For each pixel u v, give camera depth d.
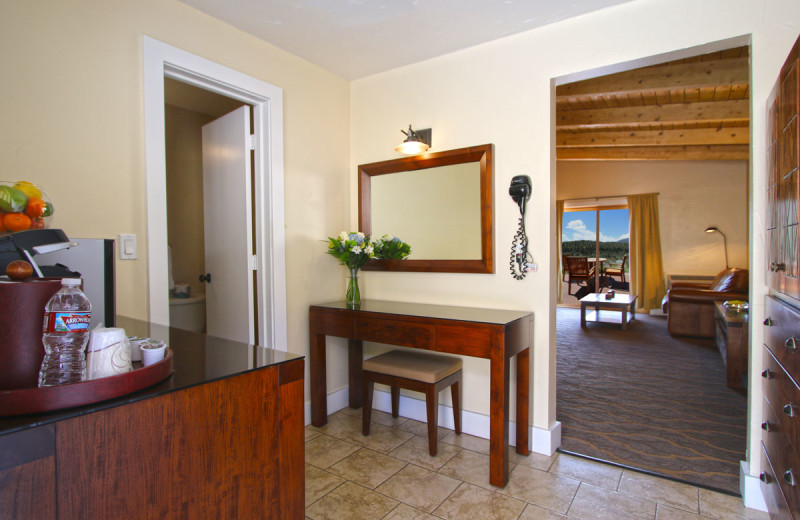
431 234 2.70
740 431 2.55
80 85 1.68
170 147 3.21
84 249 1.19
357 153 3.02
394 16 2.17
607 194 7.69
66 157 1.64
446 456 2.27
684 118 4.48
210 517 0.89
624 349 4.62
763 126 1.75
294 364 1.07
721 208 6.85
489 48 2.47
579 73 2.22
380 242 2.85
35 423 0.66
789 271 1.34
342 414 2.86
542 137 2.31
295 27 2.27
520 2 2.05
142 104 1.87
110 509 0.75
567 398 3.13
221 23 2.20
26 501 0.65
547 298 2.31
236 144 2.53
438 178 2.67
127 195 1.82
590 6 2.10
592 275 7.91
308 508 1.81
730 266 6.80
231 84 2.23
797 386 1.25
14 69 1.51
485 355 2.01
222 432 0.91
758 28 1.78
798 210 1.24
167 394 0.82
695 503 1.83
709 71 3.47
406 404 2.81
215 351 1.15
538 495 1.90
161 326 1.55
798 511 1.24
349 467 2.15
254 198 2.55
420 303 2.76
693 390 3.29
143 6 1.88
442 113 2.64
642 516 1.75
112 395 0.77
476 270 2.52
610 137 5.71
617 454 2.27
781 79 1.46
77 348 0.83
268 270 2.49
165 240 1.93
